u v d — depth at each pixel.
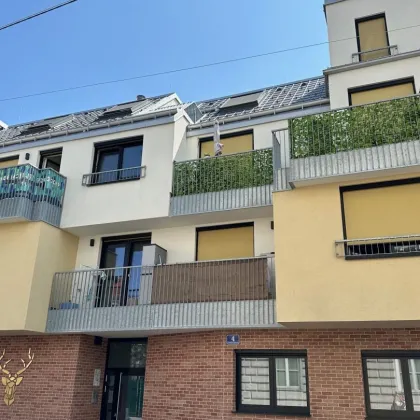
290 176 9.15
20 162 13.46
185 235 11.53
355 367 8.70
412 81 10.59
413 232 8.41
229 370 9.52
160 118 12.23
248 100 14.38
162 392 10.27
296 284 8.55
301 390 9.08
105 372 11.96
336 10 12.50
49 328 11.02
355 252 8.70
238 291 9.64
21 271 11.03
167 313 9.99
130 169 12.04
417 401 8.32
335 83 11.15
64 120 16.59
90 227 11.87
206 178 11.05
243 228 11.13
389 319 7.82
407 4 11.74
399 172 8.71
